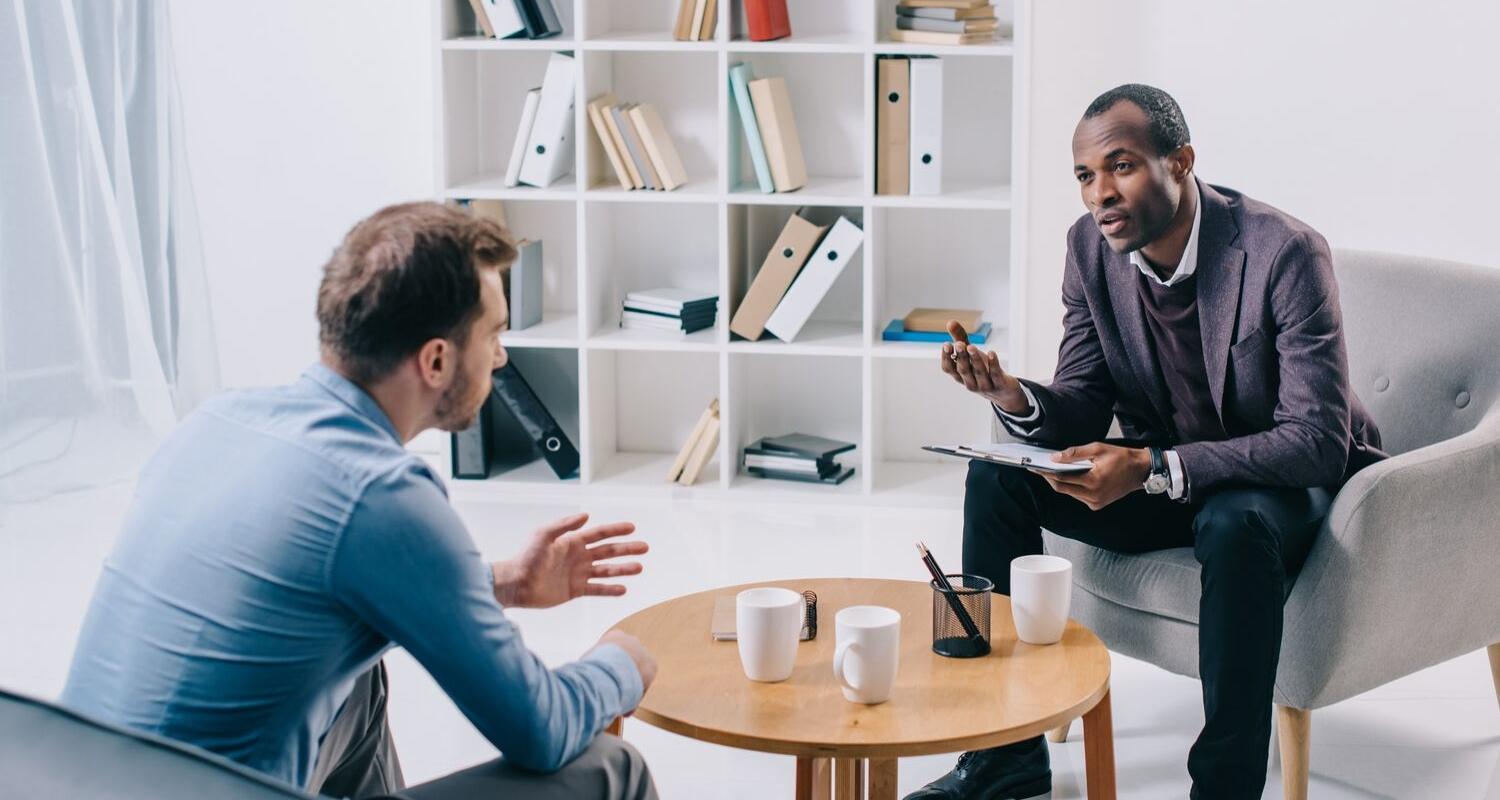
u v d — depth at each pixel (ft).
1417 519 6.67
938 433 13.37
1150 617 7.40
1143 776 7.57
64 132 12.34
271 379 14.15
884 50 11.84
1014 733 5.18
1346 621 6.66
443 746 8.12
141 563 4.39
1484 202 11.96
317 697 4.44
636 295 12.96
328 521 4.23
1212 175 12.35
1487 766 7.71
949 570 10.83
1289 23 11.98
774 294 12.37
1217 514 6.75
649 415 13.78
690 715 5.26
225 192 13.82
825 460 12.84
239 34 13.51
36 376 12.33
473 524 12.00
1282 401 7.16
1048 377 12.96
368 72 13.44
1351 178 12.14
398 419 4.61
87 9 12.48
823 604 6.40
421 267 4.42
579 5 12.02
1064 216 12.62
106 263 12.56
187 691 4.27
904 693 5.48
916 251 13.03
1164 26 12.16
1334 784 7.52
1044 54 12.34
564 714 4.47
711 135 13.11
